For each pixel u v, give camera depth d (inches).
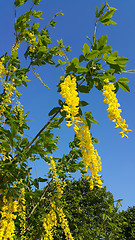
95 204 341.1
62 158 163.2
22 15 130.2
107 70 83.3
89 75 84.0
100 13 89.3
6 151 92.4
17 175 86.3
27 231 137.4
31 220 141.3
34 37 140.7
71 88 76.3
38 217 147.1
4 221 82.0
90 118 83.9
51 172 156.1
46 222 142.8
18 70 120.3
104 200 329.4
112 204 293.9
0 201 86.6
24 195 104.0
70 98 74.4
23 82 131.3
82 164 152.9
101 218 302.2
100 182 78.5
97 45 82.7
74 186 363.9
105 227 285.1
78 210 317.7
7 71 116.6
